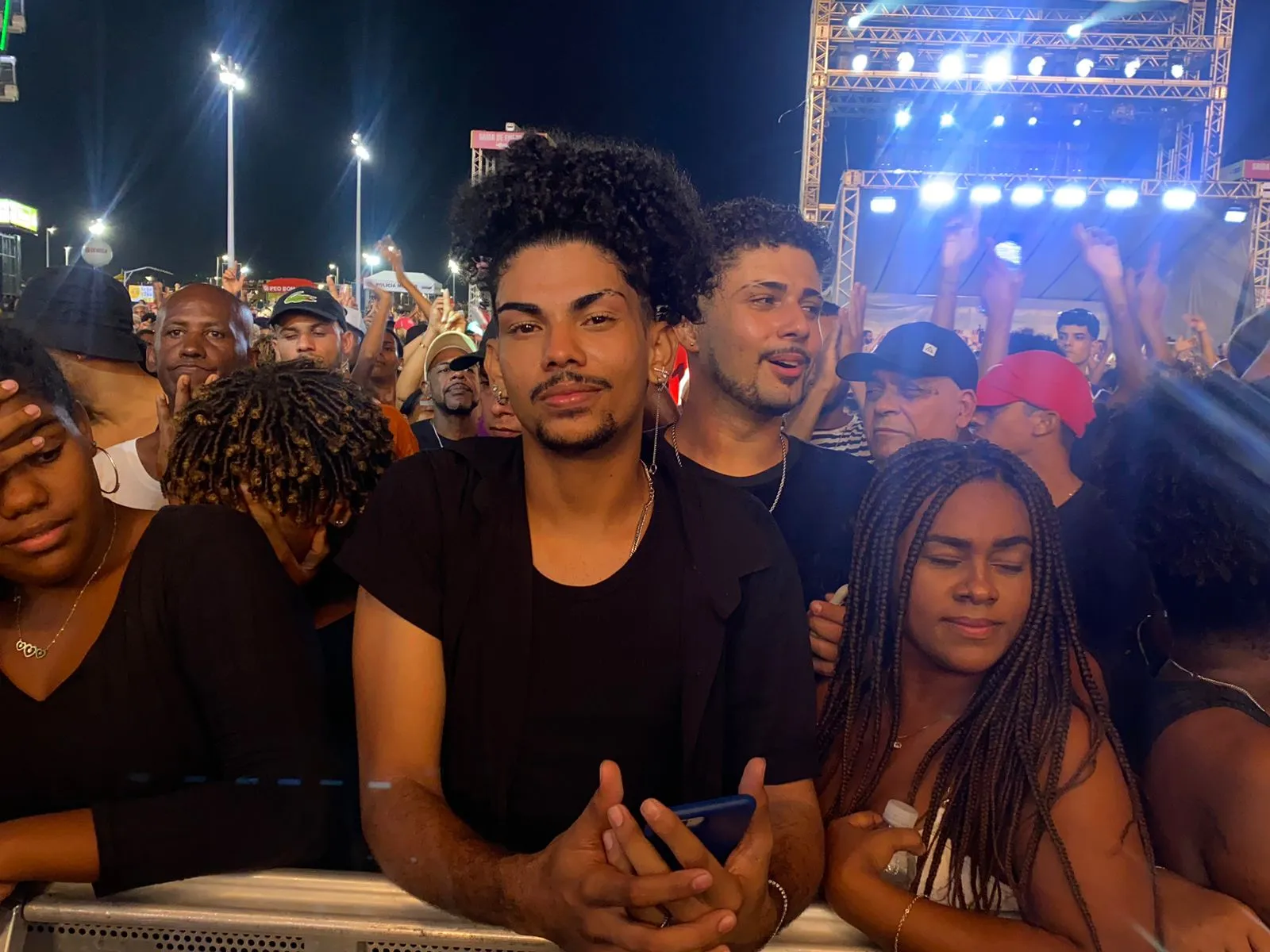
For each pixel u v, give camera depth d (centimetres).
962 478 132
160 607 122
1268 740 117
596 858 97
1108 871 117
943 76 1179
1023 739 125
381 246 614
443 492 125
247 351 313
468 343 404
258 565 128
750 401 211
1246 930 110
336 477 158
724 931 94
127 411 294
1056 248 1153
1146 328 304
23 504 111
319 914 114
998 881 126
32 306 283
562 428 113
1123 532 181
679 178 126
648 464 132
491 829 121
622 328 114
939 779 131
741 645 125
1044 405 238
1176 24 1207
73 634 122
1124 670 167
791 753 123
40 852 110
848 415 325
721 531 125
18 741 119
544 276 113
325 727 130
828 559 207
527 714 120
